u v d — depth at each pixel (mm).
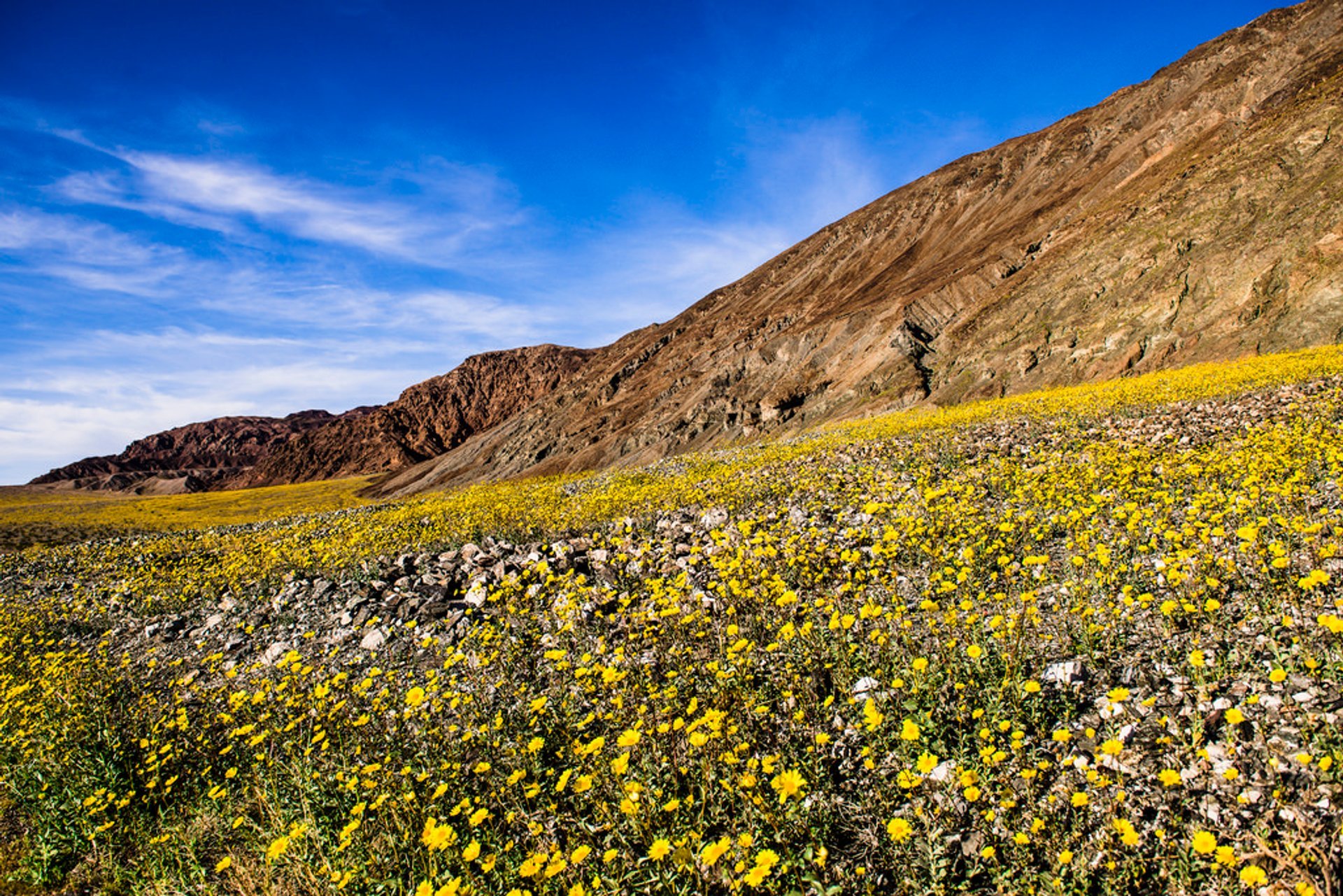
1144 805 3705
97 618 14227
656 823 4332
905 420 24438
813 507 11969
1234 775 3650
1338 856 3039
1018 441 15453
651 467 27547
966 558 7504
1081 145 116312
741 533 10680
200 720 7664
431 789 5359
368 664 8773
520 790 5105
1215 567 5965
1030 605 5934
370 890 4480
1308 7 103562
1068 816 3752
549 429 142250
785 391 88562
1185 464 9906
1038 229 93000
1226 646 4934
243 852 5238
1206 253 50156
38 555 25156
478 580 11141
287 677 8266
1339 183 43344
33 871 5598
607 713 5742
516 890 3803
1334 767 3508
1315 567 5578
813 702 5422
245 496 94062
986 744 4461
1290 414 12820
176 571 16781
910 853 3803
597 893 3850
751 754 4941
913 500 10570
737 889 3584
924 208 138125
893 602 6789
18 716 8008
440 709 6754
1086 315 56906
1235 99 85812
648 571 10109
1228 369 22547
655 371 142625
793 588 8109
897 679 4801
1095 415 17531
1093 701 4750
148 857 5422
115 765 6566
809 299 130750
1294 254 42719
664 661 6750
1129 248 58531
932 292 85500
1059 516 8023
